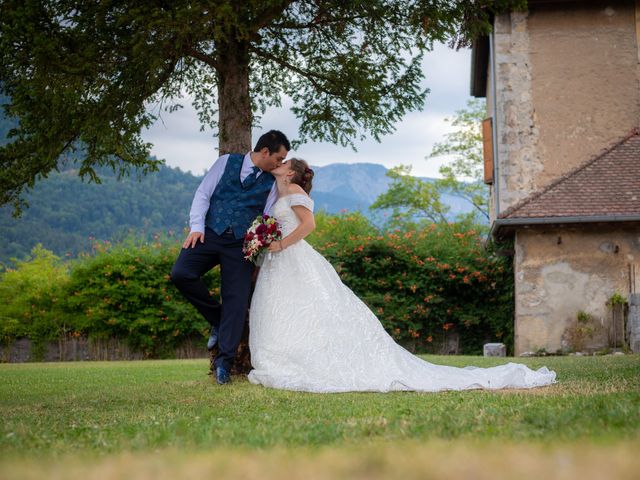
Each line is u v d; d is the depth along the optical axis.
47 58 5.98
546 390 4.79
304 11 7.35
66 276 17.64
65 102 6.32
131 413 3.94
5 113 7.00
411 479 1.55
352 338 5.52
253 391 5.10
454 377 5.32
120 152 7.29
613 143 14.33
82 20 6.16
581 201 13.05
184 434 2.83
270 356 5.61
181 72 7.51
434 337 16.17
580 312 13.05
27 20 5.98
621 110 14.34
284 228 5.86
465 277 15.61
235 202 5.95
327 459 1.87
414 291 15.80
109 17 6.20
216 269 16.09
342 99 7.80
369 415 3.48
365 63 7.38
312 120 8.12
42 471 1.84
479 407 3.67
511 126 14.50
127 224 128.38
